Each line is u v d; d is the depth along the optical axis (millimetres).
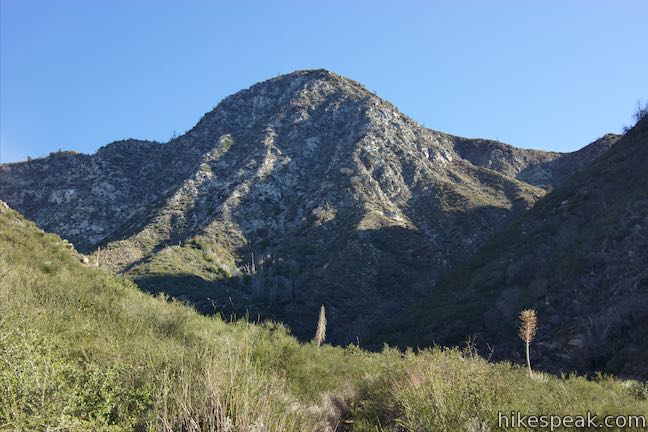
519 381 8109
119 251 91938
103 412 3965
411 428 4922
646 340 22750
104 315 8891
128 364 5355
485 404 5121
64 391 3814
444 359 6406
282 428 4461
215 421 4227
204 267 82375
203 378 4688
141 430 4211
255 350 7469
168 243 96500
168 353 5844
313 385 7250
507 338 34562
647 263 30641
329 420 5887
